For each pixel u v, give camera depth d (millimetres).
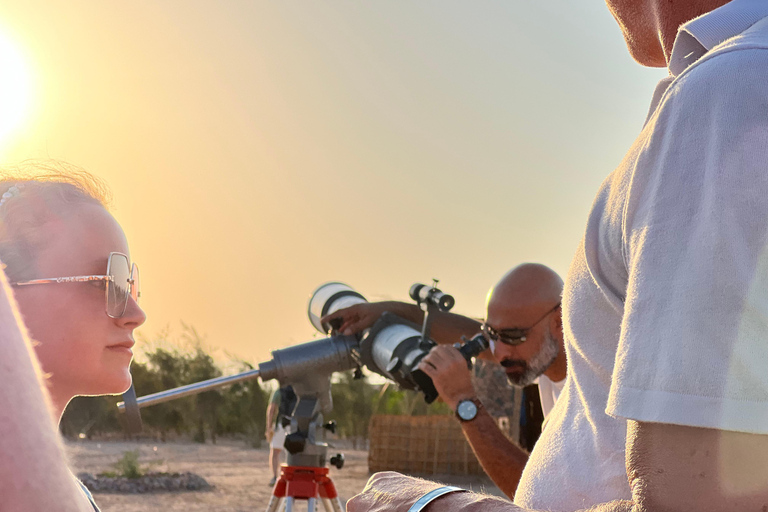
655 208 878
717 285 788
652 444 814
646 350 822
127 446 16609
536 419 3969
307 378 3725
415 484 1143
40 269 1264
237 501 9594
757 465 763
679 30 1092
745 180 802
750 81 845
